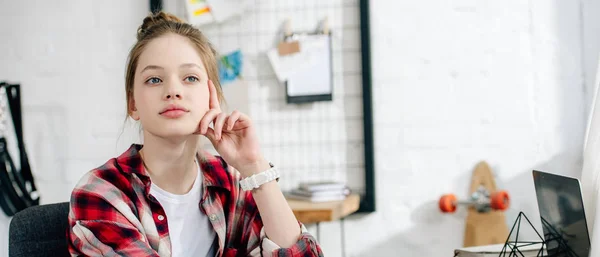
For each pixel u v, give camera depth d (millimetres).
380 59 2395
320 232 2428
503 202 2246
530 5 2330
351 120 2400
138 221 1116
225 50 2443
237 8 2430
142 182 1143
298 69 2383
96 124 2510
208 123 1135
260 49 2434
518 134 2340
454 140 2365
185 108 1105
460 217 2363
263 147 2439
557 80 2320
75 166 2520
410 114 2379
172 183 1164
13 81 2547
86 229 1077
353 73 2395
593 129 1445
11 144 2500
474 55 2357
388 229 2395
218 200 1215
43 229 1281
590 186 1429
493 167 2350
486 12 2352
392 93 2391
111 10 2504
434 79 2371
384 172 2396
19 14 2549
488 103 2354
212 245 1219
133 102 1187
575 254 1320
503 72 2346
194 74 1126
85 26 2516
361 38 2346
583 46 2303
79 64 2520
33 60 2541
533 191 2330
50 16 2533
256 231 1233
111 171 1142
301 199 2246
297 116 2426
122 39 2496
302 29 2412
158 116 1097
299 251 1168
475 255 1468
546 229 1479
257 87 2439
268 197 1198
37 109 2539
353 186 2406
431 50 2373
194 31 1194
